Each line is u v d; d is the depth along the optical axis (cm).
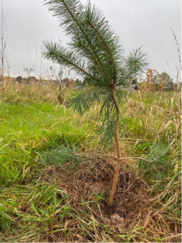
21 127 273
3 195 155
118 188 162
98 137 219
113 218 134
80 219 131
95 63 108
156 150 135
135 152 216
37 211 140
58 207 143
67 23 102
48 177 175
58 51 114
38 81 586
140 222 133
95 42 101
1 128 268
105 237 121
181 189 155
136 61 115
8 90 494
